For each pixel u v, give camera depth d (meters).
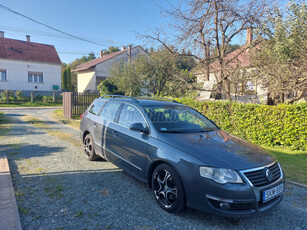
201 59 10.94
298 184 4.20
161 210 3.23
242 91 11.54
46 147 6.46
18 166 4.80
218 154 3.01
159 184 3.33
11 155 5.54
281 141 6.66
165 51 13.16
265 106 6.91
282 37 6.79
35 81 28.39
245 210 2.73
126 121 4.25
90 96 13.87
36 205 3.23
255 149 3.45
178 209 3.03
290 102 8.48
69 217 2.97
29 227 2.72
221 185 2.70
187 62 13.48
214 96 11.31
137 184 4.09
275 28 7.04
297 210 3.35
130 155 3.86
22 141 7.05
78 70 29.06
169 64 14.27
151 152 3.42
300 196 3.80
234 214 2.68
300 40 6.57
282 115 6.58
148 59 15.10
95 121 5.12
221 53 10.36
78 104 13.34
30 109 18.81
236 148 3.31
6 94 22.25
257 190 2.77
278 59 7.20
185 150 3.08
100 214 3.07
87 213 3.08
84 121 5.70
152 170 3.51
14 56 26.75
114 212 3.14
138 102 4.33
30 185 3.89
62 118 13.11
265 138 6.93
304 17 6.40
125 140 3.99
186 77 12.44
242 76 10.00
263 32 7.87
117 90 17.41
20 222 2.73
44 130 9.09
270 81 8.30
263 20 8.33
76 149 6.37
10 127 9.39
